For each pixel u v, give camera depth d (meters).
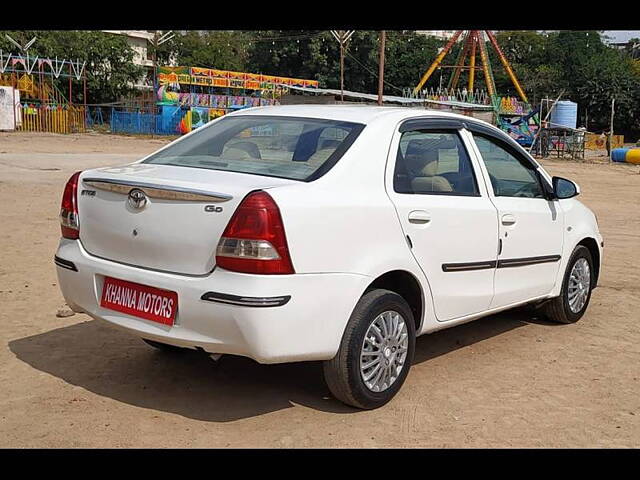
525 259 5.75
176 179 4.22
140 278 4.16
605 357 5.75
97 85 55.34
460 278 5.08
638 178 28.30
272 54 69.62
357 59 68.25
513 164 5.89
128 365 5.13
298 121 4.98
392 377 4.60
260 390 4.76
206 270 3.98
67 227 4.64
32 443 3.92
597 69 74.19
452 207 4.97
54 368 5.01
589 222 6.76
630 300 7.65
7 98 41.72
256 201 3.90
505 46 81.19
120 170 4.62
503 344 6.00
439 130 5.21
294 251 3.95
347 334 4.27
